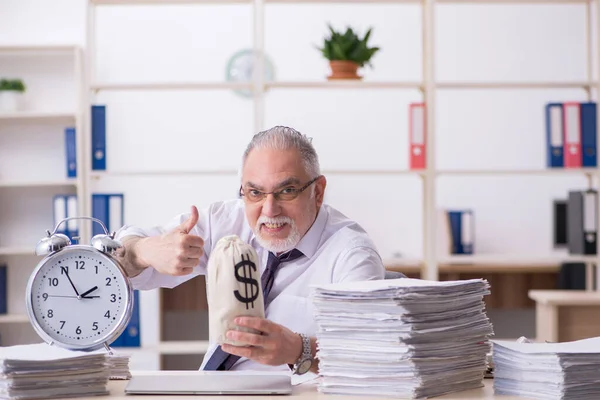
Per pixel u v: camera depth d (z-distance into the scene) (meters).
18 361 1.27
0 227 4.27
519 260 4.29
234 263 1.38
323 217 1.97
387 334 1.29
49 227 4.29
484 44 5.02
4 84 4.11
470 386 1.39
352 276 1.86
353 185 4.96
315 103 4.96
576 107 3.94
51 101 4.27
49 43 4.43
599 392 1.30
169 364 4.60
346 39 4.01
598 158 3.95
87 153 3.98
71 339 1.42
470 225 4.49
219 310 1.38
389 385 1.30
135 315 4.00
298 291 1.95
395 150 4.99
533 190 4.95
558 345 1.39
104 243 1.45
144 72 4.93
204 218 2.17
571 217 4.13
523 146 5.01
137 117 4.93
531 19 5.02
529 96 5.00
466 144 5.01
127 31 4.92
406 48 5.03
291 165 1.79
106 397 1.31
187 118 4.95
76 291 1.43
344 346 1.32
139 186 4.87
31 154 4.27
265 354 1.41
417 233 4.96
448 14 5.02
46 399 1.29
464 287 1.38
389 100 4.98
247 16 4.96
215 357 1.81
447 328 1.33
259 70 3.97
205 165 4.95
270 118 4.96
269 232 1.82
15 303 4.25
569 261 4.16
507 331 4.58
